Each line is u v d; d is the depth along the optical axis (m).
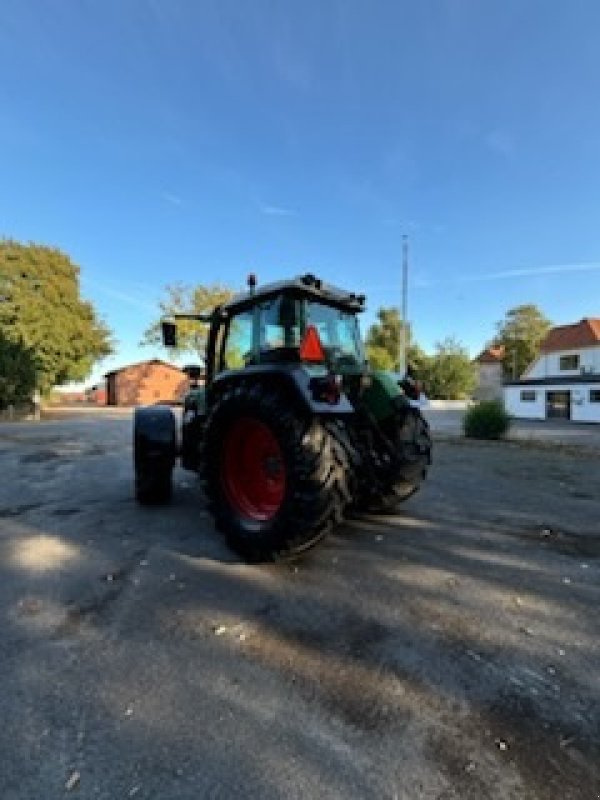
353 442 3.95
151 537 4.23
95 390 53.66
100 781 1.67
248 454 3.96
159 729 1.91
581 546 4.00
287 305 3.96
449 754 1.78
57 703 2.07
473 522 4.66
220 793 1.62
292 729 1.91
